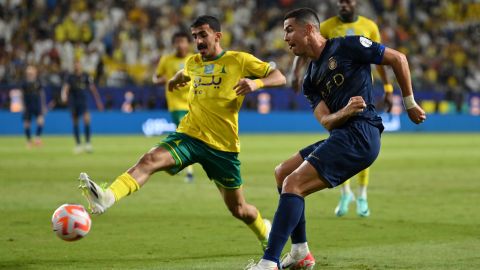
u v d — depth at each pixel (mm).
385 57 11766
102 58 59844
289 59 62375
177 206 20516
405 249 14453
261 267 11406
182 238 15625
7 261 13195
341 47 11828
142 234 16062
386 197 22781
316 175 11609
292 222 11539
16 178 27281
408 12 73500
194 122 13484
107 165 32656
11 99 54156
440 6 74875
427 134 60438
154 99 56938
